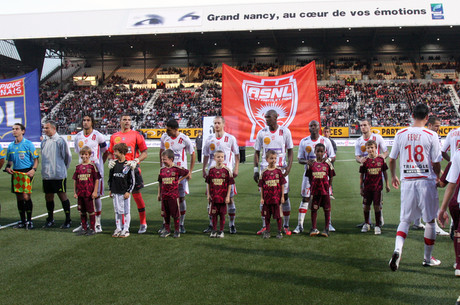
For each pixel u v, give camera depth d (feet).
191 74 164.76
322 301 11.56
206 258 15.74
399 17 117.19
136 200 20.17
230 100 25.93
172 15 127.34
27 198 21.47
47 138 22.12
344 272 14.02
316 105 24.99
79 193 19.72
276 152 19.92
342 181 39.83
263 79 25.61
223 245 17.71
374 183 19.69
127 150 19.80
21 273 14.20
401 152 14.99
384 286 12.70
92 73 171.01
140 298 11.90
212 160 20.85
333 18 119.65
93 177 19.94
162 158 19.53
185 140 21.16
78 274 14.03
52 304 11.58
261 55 166.91
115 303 11.59
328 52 162.71
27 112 28.04
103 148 21.98
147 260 15.55
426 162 14.51
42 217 24.48
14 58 148.77
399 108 130.00
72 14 129.80
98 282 13.24
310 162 19.57
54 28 128.57
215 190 19.16
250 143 25.75
